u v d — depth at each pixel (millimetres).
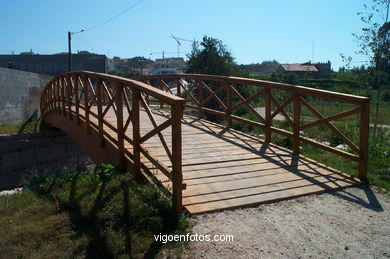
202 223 3328
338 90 10539
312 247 2951
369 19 8336
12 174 11250
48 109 12531
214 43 18312
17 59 38938
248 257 2789
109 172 4598
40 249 2881
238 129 12352
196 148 5977
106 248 2855
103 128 6680
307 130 9008
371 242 3055
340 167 5250
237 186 4242
